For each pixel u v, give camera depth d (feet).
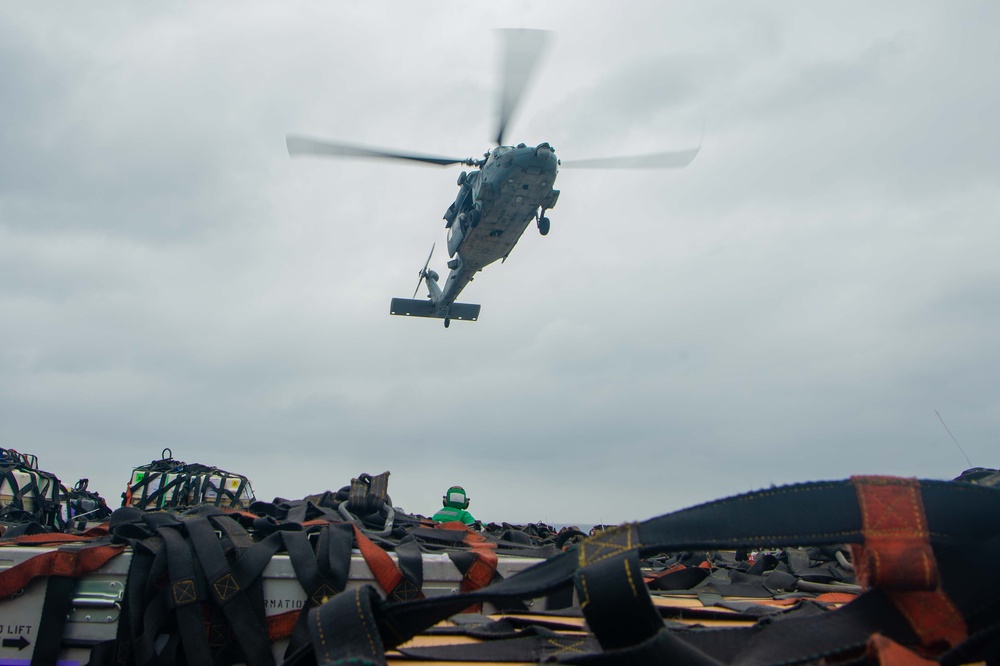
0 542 9.32
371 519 12.24
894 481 3.92
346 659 3.67
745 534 3.90
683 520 4.07
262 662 7.63
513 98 68.44
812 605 6.99
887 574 3.75
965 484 3.91
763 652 4.01
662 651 3.68
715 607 7.92
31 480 24.52
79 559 8.00
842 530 3.83
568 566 4.21
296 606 8.10
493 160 66.03
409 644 5.96
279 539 8.46
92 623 7.94
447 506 19.65
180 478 18.47
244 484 19.27
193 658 7.50
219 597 7.69
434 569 8.65
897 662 3.40
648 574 11.32
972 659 3.47
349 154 68.85
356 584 8.34
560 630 6.19
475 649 5.40
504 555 9.80
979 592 3.78
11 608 7.85
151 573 7.76
